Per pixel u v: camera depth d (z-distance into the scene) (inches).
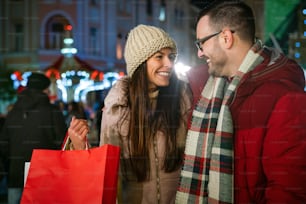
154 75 86.7
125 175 87.4
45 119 150.8
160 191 86.5
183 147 88.0
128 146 86.5
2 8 951.6
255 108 70.5
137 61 86.4
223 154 74.0
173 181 87.3
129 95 87.2
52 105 156.0
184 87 90.7
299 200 65.6
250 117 71.1
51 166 74.4
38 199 73.6
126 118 86.4
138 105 86.0
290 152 66.3
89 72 438.6
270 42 198.2
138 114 85.8
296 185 65.6
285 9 199.0
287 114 67.1
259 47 75.1
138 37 86.3
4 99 768.3
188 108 89.4
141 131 85.3
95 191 71.9
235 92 73.9
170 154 86.2
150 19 1124.5
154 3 1131.9
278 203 65.9
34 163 74.6
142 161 85.5
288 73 71.4
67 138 81.5
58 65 449.4
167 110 87.6
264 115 69.4
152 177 86.3
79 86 436.8
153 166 86.2
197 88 89.2
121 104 86.7
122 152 87.3
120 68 1036.5
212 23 75.4
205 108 81.9
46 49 957.8
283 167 66.3
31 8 959.0
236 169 72.9
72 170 73.8
